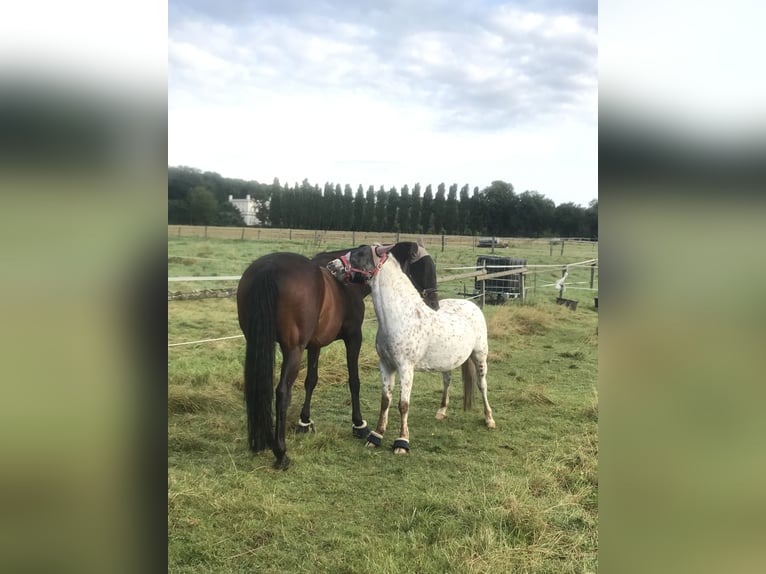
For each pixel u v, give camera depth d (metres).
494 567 2.37
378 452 3.85
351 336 4.25
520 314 9.23
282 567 2.41
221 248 18.78
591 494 3.12
